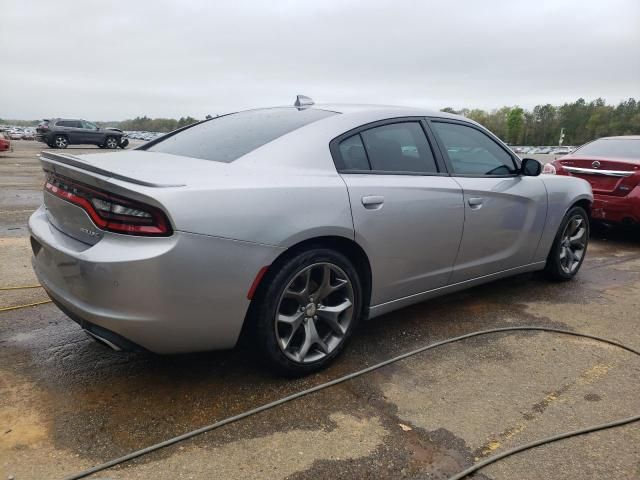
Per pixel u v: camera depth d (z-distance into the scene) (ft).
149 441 6.80
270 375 8.66
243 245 7.25
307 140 8.73
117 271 6.65
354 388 8.36
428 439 7.07
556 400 8.19
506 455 6.75
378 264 9.21
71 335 9.98
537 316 11.94
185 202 6.82
